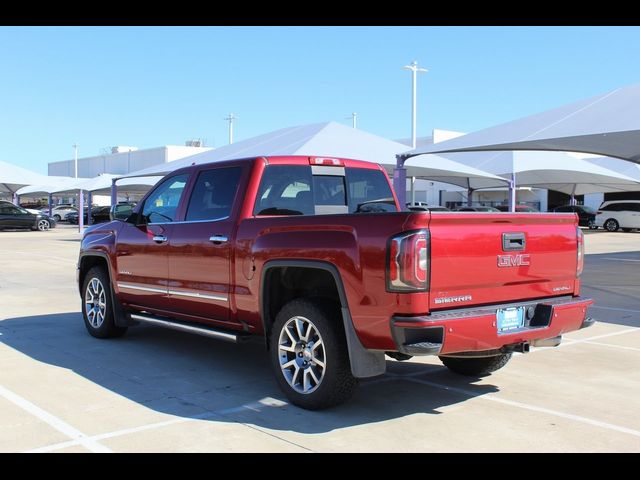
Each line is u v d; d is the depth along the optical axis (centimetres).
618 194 5509
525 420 486
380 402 529
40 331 830
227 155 2230
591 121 1521
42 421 471
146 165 7200
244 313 554
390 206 681
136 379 593
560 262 520
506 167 3052
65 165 9119
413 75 3459
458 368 613
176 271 628
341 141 2073
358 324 455
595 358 705
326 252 474
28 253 2234
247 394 546
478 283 459
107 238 739
